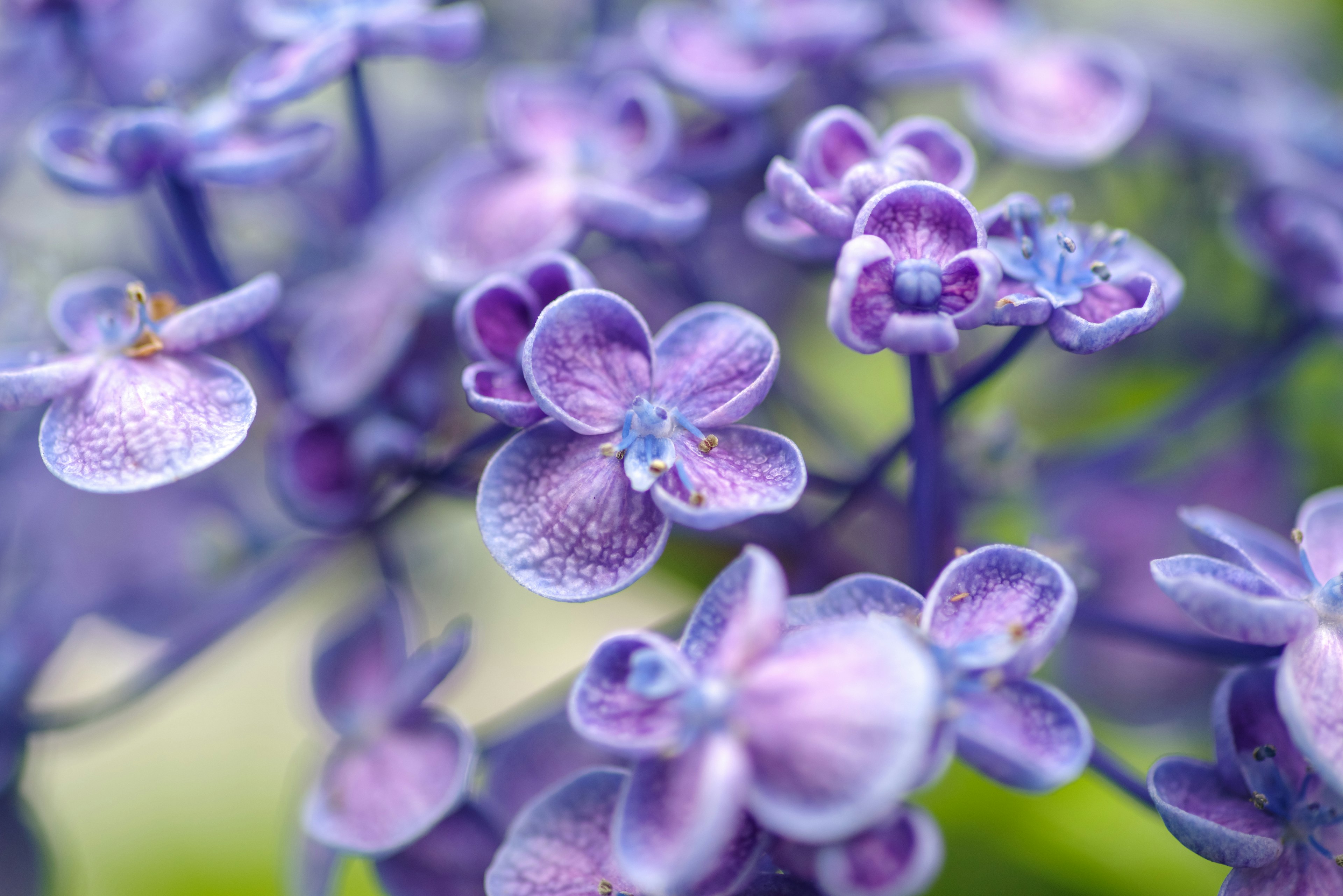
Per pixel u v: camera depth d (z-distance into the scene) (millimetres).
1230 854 165
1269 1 252
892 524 198
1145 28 245
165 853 237
